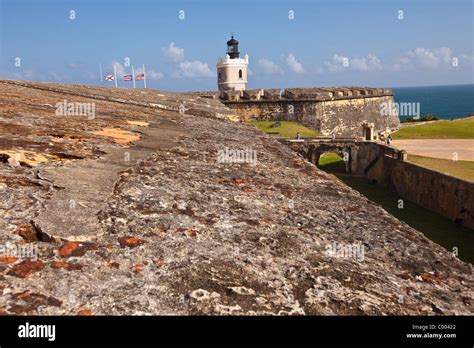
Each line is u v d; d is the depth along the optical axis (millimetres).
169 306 2781
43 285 2803
